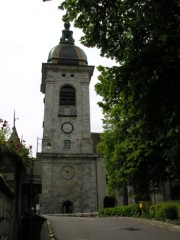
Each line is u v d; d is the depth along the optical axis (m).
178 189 37.91
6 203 9.63
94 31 13.44
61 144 47.75
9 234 10.39
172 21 11.66
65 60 52.56
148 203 27.53
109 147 32.34
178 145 15.34
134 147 24.27
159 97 12.22
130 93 13.34
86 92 51.34
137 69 12.33
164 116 12.64
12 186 11.05
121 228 19.11
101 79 14.28
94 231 18.03
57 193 44.81
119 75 12.91
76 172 46.25
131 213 30.67
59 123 48.78
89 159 47.03
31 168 12.92
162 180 25.09
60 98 50.56
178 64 12.05
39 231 14.82
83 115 49.78
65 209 45.59
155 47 12.09
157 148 22.70
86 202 45.00
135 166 25.58
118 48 13.57
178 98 11.99
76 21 13.74
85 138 48.31
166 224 20.33
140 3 12.37
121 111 16.17
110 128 33.62
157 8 11.31
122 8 12.95
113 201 47.44
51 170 45.66
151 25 12.16
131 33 13.14
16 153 11.56
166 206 22.06
